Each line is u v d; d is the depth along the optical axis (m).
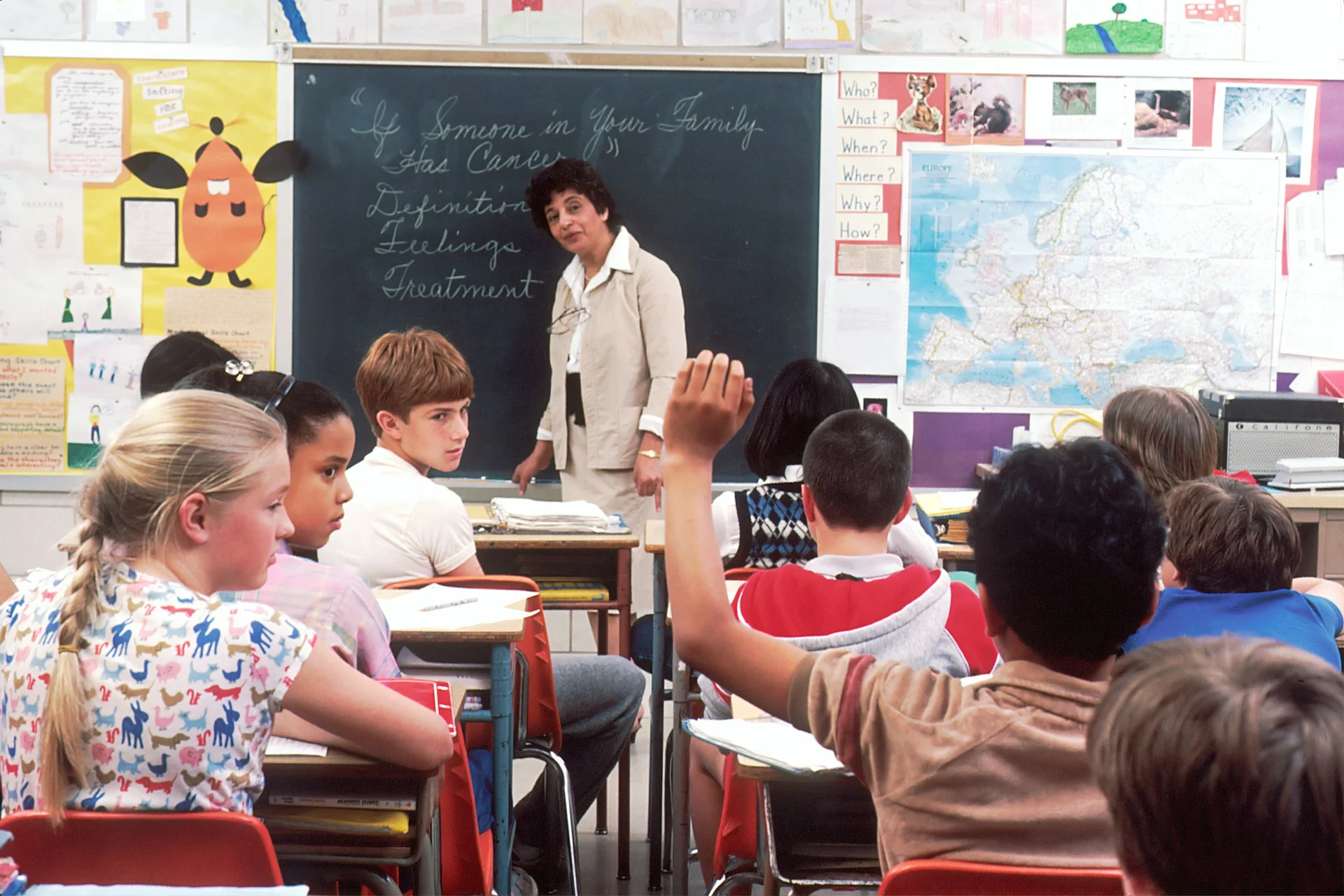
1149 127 4.35
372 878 1.56
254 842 1.23
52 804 1.24
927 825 1.05
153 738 1.26
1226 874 0.58
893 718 1.06
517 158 4.31
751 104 4.31
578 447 4.20
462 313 4.35
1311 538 3.89
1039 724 1.04
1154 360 4.44
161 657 1.28
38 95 4.21
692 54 4.29
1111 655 1.09
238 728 1.29
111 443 1.34
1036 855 1.04
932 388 4.43
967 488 4.46
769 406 2.64
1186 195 4.38
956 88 4.32
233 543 1.34
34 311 4.27
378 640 1.76
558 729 2.40
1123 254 4.39
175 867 1.23
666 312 4.09
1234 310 4.43
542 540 3.03
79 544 1.33
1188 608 1.79
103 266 4.27
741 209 4.35
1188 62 4.32
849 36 4.30
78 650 1.27
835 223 4.36
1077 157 4.35
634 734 2.75
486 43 4.27
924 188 4.35
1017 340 4.42
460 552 2.48
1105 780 0.65
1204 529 1.81
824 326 4.39
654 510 4.20
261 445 1.35
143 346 4.30
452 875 1.81
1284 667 0.61
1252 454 4.03
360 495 2.46
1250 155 4.37
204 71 4.23
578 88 4.29
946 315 4.41
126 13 4.20
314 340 4.33
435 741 1.46
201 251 4.29
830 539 1.83
